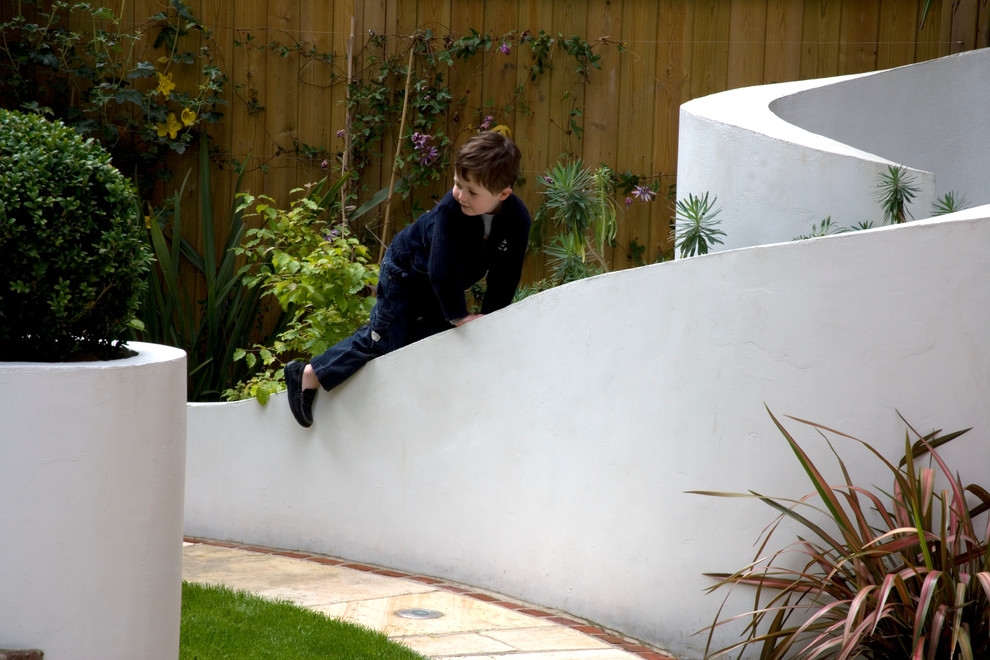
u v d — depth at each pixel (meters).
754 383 3.65
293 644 3.52
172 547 2.71
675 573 3.85
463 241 4.47
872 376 3.46
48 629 2.39
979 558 3.15
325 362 4.97
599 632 4.01
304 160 7.55
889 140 6.09
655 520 3.90
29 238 2.51
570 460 4.21
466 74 7.42
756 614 3.37
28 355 2.66
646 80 7.27
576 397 4.18
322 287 5.72
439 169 7.50
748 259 3.64
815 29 7.14
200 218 7.59
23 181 2.49
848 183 4.66
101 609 2.46
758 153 4.93
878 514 3.47
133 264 2.71
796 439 3.58
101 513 2.45
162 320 6.91
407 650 3.55
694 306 3.79
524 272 7.40
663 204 7.27
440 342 4.66
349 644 3.55
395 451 4.85
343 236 6.36
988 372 3.34
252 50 7.49
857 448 3.49
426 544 4.77
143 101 7.38
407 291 4.85
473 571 4.60
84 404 2.40
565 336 4.21
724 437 3.72
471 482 4.59
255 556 5.07
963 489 3.38
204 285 7.55
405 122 7.50
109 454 2.46
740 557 3.69
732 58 7.20
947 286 3.36
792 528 3.59
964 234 3.34
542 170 7.39
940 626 2.89
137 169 7.44
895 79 6.06
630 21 7.25
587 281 4.11
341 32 7.45
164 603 2.68
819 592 3.29
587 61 7.27
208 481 5.48
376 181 7.59
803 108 5.90
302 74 7.49
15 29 7.38
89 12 7.43
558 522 4.26
